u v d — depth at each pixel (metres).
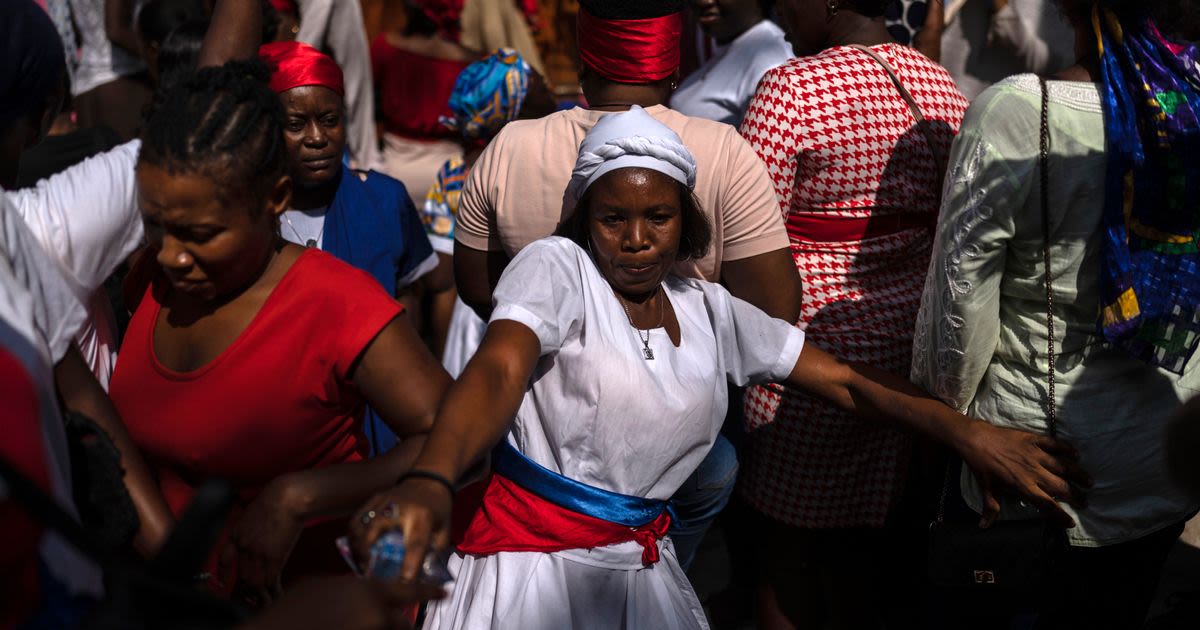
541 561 2.27
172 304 2.05
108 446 1.75
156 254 2.09
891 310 3.00
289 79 2.92
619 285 2.28
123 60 5.14
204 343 2.00
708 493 2.70
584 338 2.24
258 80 1.95
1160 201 2.31
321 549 2.16
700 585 3.90
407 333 2.00
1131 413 2.44
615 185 2.23
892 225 2.99
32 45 1.81
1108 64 2.31
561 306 2.20
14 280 1.51
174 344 2.02
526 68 4.41
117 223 1.99
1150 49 2.29
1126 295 2.31
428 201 4.44
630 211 2.23
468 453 1.88
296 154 2.97
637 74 2.62
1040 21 4.39
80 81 5.18
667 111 2.67
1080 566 2.57
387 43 5.70
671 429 2.26
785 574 3.20
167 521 1.89
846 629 3.27
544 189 2.63
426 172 5.66
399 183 3.29
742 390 3.13
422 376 1.98
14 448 1.26
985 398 2.57
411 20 5.66
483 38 6.56
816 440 3.03
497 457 2.33
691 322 2.41
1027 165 2.34
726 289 2.79
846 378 2.56
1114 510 2.48
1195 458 2.45
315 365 1.96
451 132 5.62
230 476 2.03
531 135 2.65
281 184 1.93
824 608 3.25
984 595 2.67
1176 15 2.29
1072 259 2.38
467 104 4.33
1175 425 2.45
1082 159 2.32
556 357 2.24
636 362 2.24
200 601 1.20
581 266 2.29
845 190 2.94
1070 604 2.62
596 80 2.67
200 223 1.81
